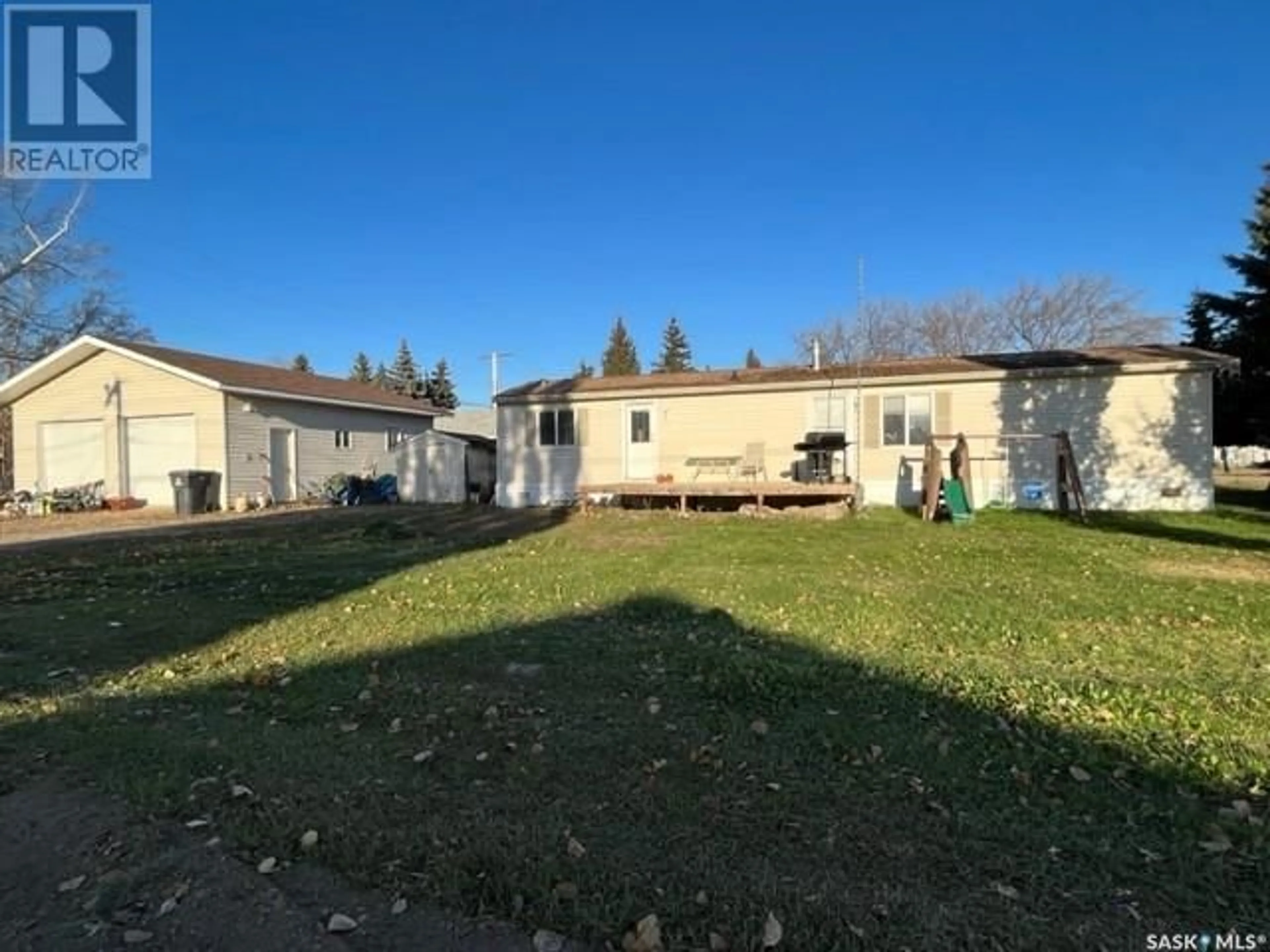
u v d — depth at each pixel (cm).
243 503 2045
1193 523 1376
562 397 1955
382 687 489
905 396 1752
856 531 1299
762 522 1460
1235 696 452
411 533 1367
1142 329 3478
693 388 1867
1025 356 1823
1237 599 730
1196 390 1584
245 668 546
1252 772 350
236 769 368
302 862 288
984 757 369
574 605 725
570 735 402
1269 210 2195
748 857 285
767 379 1852
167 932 252
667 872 276
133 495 2155
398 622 669
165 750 392
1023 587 797
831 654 552
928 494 1505
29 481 2255
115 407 2161
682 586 798
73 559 1098
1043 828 302
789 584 801
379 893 269
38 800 343
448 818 317
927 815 314
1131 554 1023
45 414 2238
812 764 363
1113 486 1630
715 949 238
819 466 1802
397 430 2772
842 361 3434
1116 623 645
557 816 317
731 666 507
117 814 327
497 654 557
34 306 2736
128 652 595
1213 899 257
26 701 477
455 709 444
